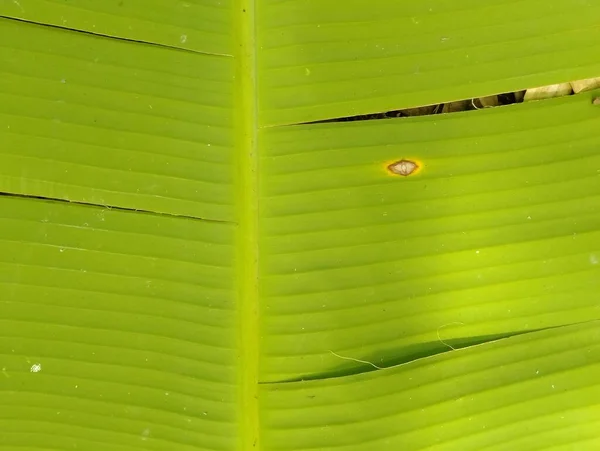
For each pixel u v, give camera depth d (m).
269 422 0.76
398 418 0.76
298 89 0.75
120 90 0.75
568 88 0.77
